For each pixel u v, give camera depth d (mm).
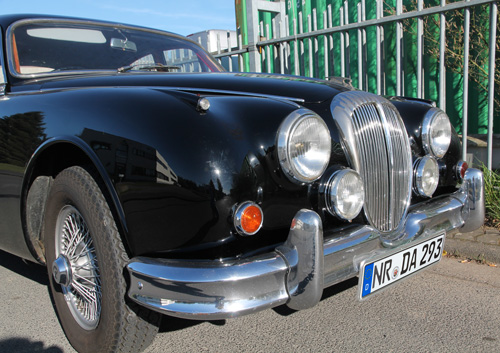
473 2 3893
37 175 2424
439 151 2562
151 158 1781
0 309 2730
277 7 5840
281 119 1851
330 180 1925
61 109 2199
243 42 6961
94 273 2084
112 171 1882
